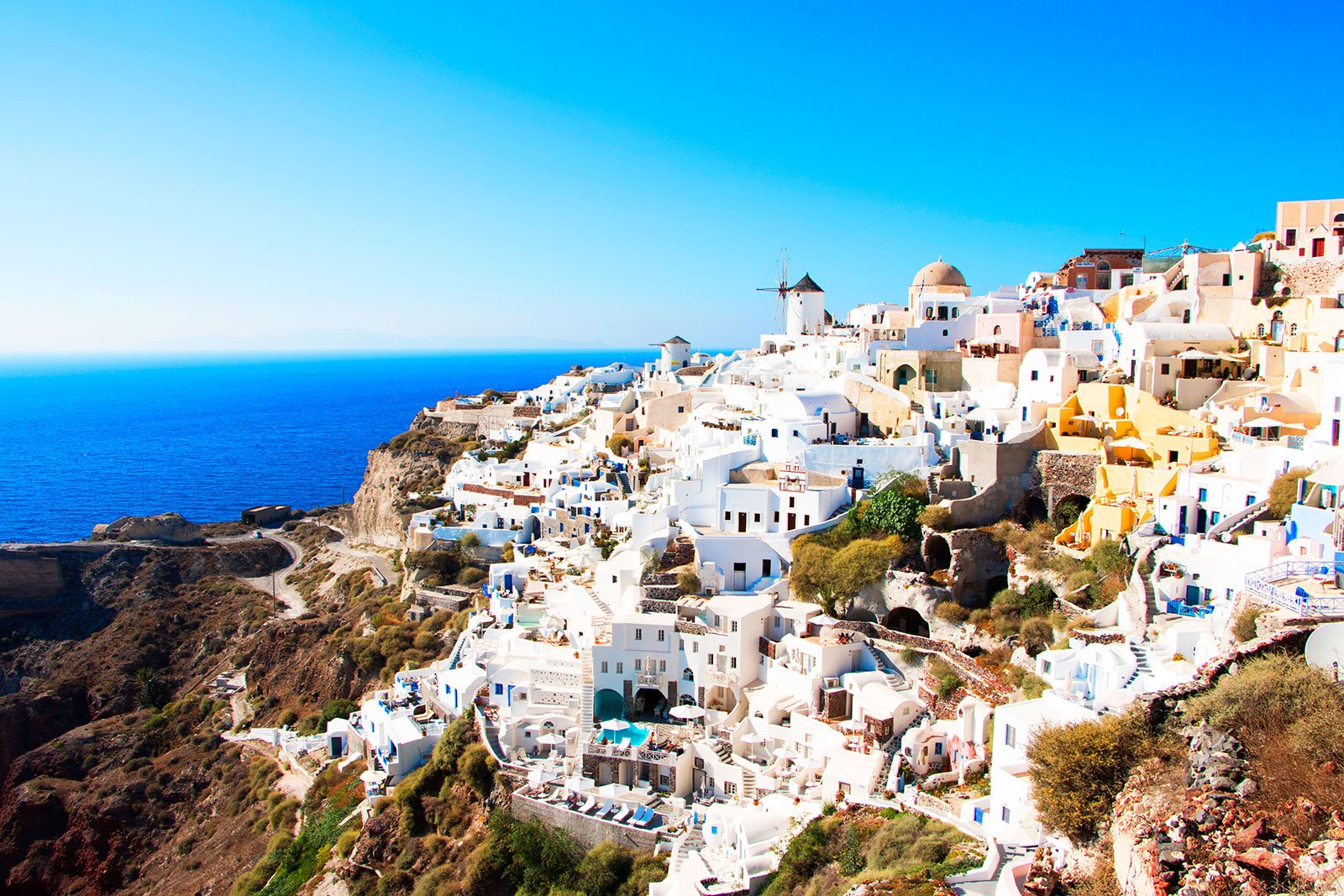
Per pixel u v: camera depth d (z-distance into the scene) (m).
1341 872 24.66
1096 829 35.53
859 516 82.38
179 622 156.50
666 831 63.16
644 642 76.00
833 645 69.69
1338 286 80.56
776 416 100.88
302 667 124.94
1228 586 53.41
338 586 151.00
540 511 123.88
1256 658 37.41
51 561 167.12
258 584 170.50
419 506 157.00
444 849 72.50
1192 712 35.16
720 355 185.50
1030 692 55.91
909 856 47.25
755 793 63.56
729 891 52.72
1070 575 66.62
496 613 99.06
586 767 70.00
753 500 86.62
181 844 104.06
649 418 135.38
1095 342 92.88
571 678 79.31
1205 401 79.19
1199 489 63.59
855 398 101.81
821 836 53.56
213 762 114.38
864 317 143.50
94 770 119.12
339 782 91.31
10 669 152.38
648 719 75.44
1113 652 50.12
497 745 75.56
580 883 62.44
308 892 78.06
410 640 113.88
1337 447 59.00
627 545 89.19
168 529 199.38
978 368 99.50
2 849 109.94
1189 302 90.69
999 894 37.47
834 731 63.94
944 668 65.69
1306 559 46.12
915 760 59.09
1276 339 83.12
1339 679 33.81
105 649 150.00
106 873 104.56
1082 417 80.94
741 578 84.00
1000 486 79.25
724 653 74.19
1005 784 47.00
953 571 75.38
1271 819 28.25
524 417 189.75
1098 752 36.97
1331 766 28.98
